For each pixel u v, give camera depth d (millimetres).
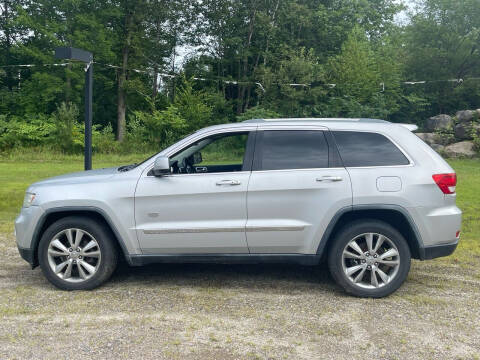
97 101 39188
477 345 3656
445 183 4758
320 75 34500
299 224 4758
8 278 5375
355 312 4348
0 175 17406
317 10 41219
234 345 3607
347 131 4965
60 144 31922
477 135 26109
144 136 35688
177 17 37875
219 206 4824
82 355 3416
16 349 3506
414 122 37719
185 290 5000
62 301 4613
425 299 4715
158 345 3598
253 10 38250
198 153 5086
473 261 6121
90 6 35688
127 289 5023
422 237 4711
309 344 3639
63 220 4941
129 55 36469
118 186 4914
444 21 36562
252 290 5016
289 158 4898
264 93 35281
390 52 37750
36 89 34969
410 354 3480
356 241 4812
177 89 37375
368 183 4719
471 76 35750
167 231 4848
